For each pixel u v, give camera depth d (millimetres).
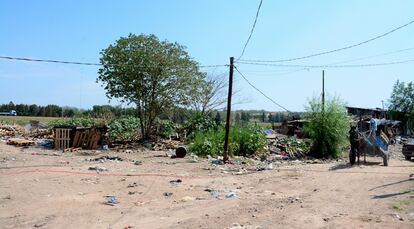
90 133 25734
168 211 9562
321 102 24516
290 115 57438
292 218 8641
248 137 24203
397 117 63531
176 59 28406
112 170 15594
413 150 22203
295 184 13086
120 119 32188
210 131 24953
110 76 27562
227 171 16500
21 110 81562
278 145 26172
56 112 82000
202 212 9414
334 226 7953
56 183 12461
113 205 10195
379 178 13312
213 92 35844
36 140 29125
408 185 11859
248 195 11477
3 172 14312
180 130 30156
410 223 8055
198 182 13406
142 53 27469
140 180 13438
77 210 9633
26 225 8414
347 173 14781
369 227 7824
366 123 38281
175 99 29156
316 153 24375
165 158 20844
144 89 28062
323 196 11000
